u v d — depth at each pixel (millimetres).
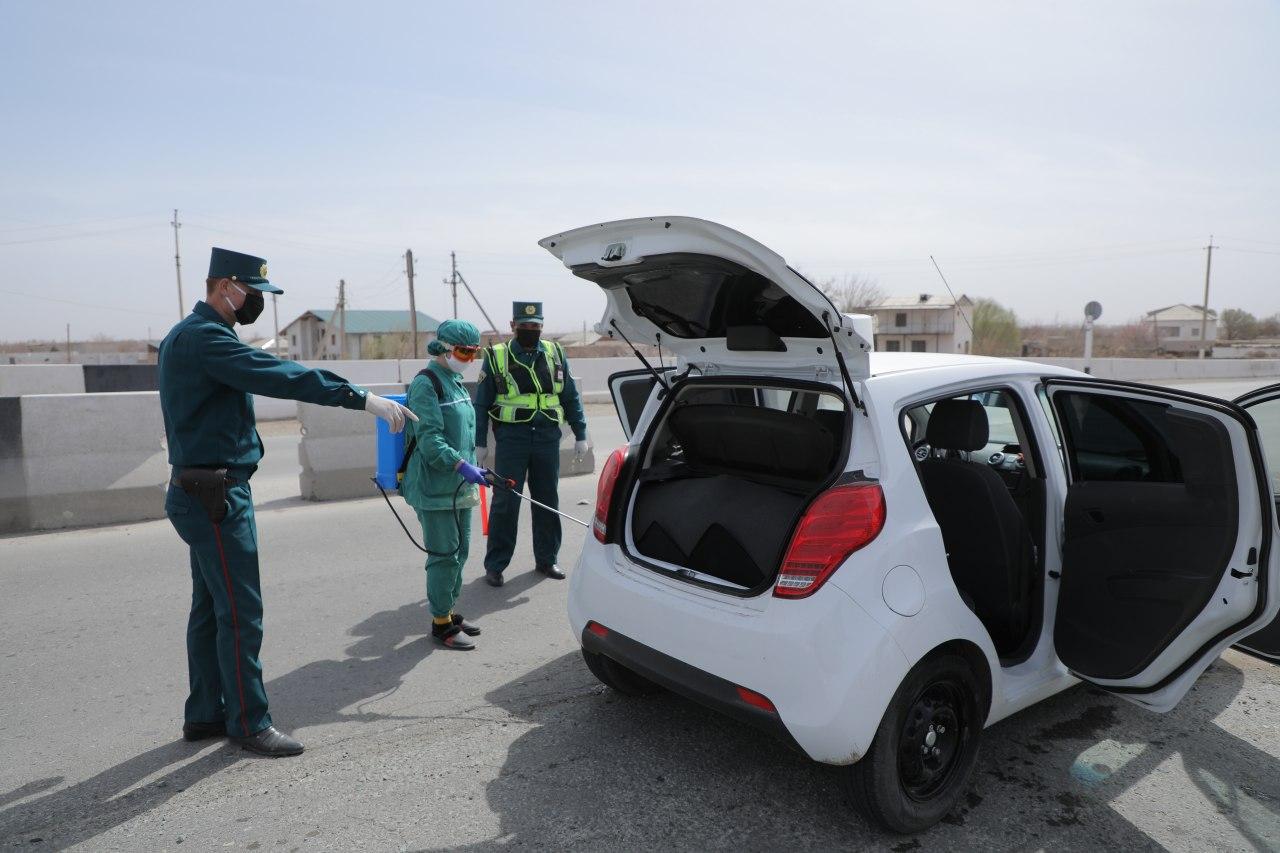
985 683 3068
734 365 3516
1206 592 3012
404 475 4621
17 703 3955
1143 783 3250
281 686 4160
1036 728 3682
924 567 2834
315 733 3670
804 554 2770
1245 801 3131
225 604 3375
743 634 2812
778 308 3053
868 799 2791
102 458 7262
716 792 3184
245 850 2838
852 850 2828
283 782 3266
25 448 6988
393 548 6672
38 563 6141
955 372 3246
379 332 67500
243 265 3305
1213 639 3096
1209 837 2912
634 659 3193
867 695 2658
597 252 3115
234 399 3332
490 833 2926
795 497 3314
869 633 2682
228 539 3322
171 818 3021
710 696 2895
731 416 3418
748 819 3006
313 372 3322
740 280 2959
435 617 4676
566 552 6629
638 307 3555
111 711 3875
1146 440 3840
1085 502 3357
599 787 3223
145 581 5734
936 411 3619
